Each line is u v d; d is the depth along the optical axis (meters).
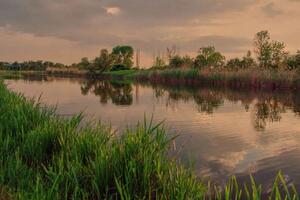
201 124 14.30
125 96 28.41
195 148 10.09
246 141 11.14
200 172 7.92
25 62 140.75
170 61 66.88
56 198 5.15
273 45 47.91
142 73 65.94
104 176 5.94
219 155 9.38
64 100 24.81
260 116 16.73
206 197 6.45
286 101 23.70
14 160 6.74
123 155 6.17
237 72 39.75
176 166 6.32
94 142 7.05
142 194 5.74
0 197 5.33
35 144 7.52
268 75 36.06
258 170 8.12
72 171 5.85
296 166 8.43
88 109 19.36
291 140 11.29
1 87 17.09
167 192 5.59
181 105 21.64
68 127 8.00
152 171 5.97
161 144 6.61
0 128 8.33
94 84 49.22
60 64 124.75
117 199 5.74
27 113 9.45
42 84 47.28
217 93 30.58
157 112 18.12
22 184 5.70
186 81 47.06
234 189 6.89
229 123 14.59
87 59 109.56
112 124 13.99
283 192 6.77
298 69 35.38
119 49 112.44
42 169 6.93
